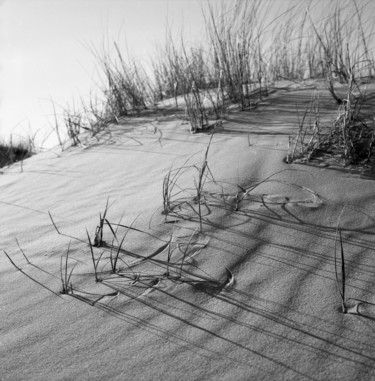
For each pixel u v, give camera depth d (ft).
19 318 4.56
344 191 6.63
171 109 13.42
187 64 14.23
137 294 4.81
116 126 12.90
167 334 4.18
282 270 5.04
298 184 7.00
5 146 15.11
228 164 8.16
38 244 6.25
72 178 9.23
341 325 4.15
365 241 5.44
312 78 14.57
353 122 8.66
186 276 5.08
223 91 13.01
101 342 4.13
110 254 5.63
